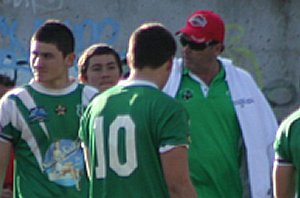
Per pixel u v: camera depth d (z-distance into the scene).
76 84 16.81
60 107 16.61
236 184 17.81
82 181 16.67
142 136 14.00
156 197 14.05
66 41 16.61
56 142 16.59
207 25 17.67
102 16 27.06
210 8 26.44
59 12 27.30
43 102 16.56
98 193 14.38
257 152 17.88
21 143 16.64
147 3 26.78
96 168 14.38
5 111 16.50
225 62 18.20
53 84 16.61
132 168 14.06
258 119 17.97
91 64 19.50
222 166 17.70
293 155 15.49
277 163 15.73
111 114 14.23
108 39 27.06
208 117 17.78
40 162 16.58
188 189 14.02
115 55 19.61
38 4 27.41
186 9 26.56
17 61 27.41
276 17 26.25
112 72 19.48
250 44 26.34
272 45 26.27
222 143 17.73
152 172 14.03
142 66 14.22
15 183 16.83
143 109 14.05
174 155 13.91
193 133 17.70
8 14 27.53
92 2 27.08
